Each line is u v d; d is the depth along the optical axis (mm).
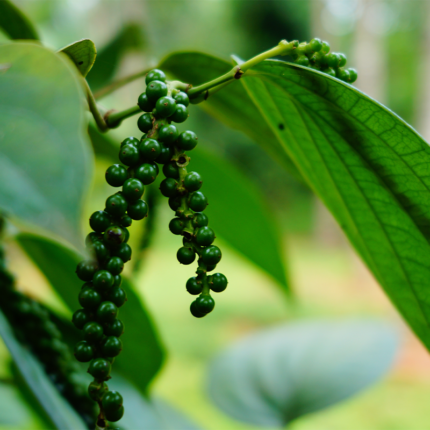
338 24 6129
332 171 386
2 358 500
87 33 3178
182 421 496
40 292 1617
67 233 276
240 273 3715
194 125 5832
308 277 3809
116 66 586
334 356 614
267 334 665
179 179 337
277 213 6258
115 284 329
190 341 2160
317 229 5441
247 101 435
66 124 286
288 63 355
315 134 381
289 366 609
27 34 414
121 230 324
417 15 6027
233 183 513
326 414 1582
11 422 518
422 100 3723
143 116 339
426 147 351
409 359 2273
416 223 377
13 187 280
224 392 592
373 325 655
